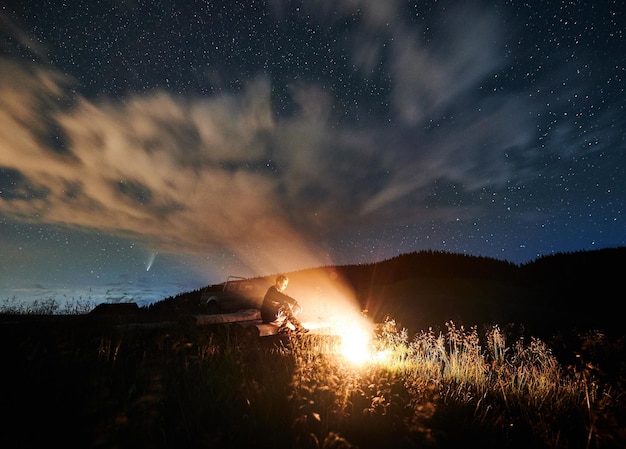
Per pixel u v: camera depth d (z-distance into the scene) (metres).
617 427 3.37
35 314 8.70
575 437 3.55
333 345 6.16
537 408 4.22
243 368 4.16
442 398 4.21
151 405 2.88
